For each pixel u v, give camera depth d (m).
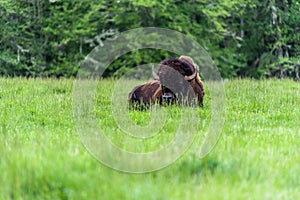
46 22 82.25
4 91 35.06
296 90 39.06
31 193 13.75
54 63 82.44
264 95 35.00
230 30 85.12
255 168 15.73
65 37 80.06
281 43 79.62
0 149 17.50
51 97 32.81
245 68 84.38
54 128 23.72
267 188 14.16
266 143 19.88
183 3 81.81
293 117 27.55
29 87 37.72
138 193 13.27
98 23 79.38
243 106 30.28
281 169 16.14
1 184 14.03
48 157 15.78
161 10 77.44
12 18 83.38
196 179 14.85
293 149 19.02
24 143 19.03
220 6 79.19
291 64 80.44
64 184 13.98
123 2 79.31
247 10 83.19
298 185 15.08
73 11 81.00
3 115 26.88
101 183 13.95
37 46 81.56
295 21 83.12
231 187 14.02
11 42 80.44
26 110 28.19
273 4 79.31
